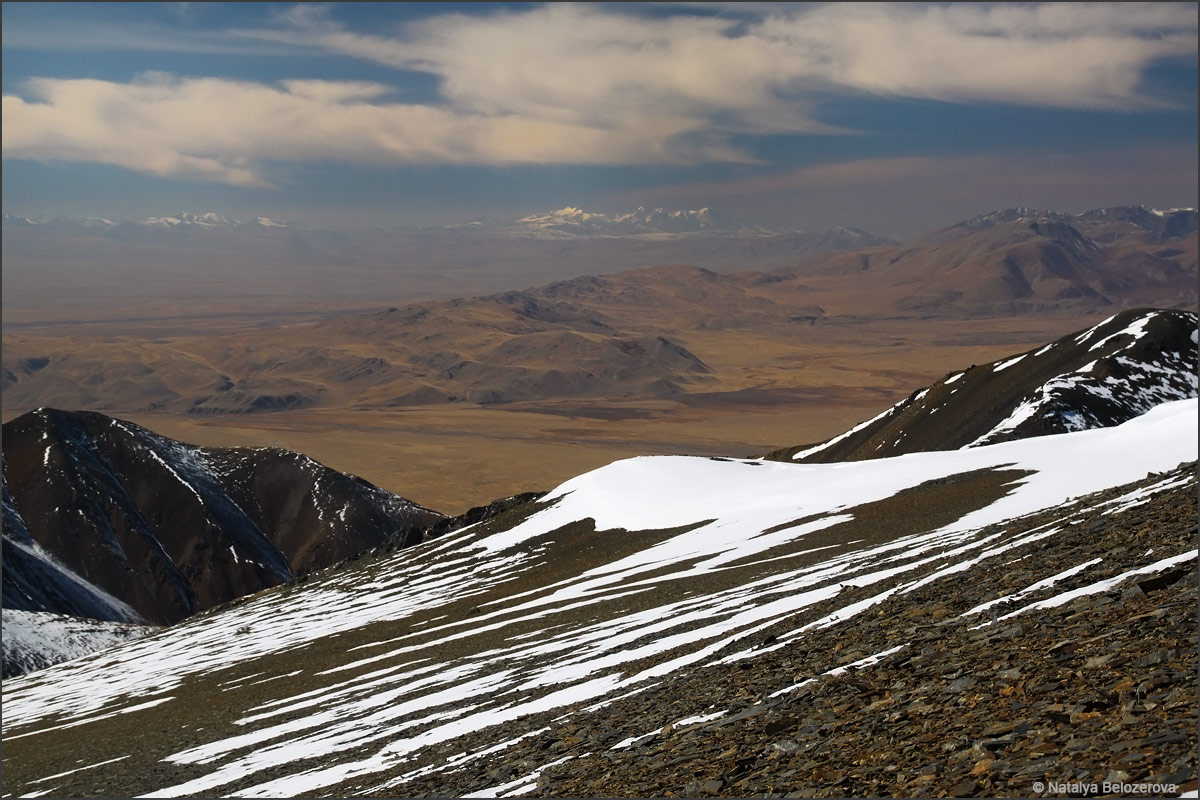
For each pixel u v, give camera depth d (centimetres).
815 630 3341
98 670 12619
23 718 9825
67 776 5447
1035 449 8675
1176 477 4381
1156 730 1269
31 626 18738
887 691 1984
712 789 1712
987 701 1662
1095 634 1825
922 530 6406
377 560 14288
